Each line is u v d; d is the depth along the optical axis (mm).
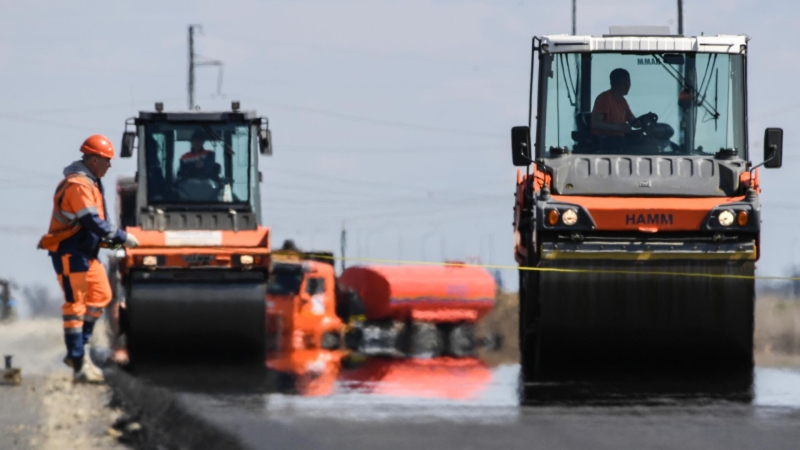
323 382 40906
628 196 44375
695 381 40250
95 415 32031
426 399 35719
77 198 39906
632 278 43094
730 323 42969
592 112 46250
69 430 29828
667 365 43969
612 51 46344
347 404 34281
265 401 34938
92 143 40875
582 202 43188
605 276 43156
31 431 29516
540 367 44188
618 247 42812
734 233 43031
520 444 27812
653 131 46000
